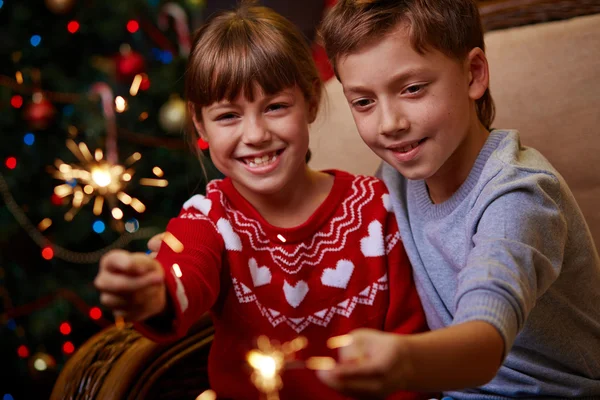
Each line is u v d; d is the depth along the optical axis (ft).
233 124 3.38
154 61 7.20
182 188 7.17
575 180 3.85
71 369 3.51
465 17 3.00
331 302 3.60
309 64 3.57
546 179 2.93
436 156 3.00
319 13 8.46
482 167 3.14
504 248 2.52
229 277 3.53
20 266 7.13
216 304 3.59
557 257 2.82
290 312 3.57
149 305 2.26
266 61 3.28
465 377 2.03
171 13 7.25
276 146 3.38
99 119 6.56
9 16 6.79
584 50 3.88
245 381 3.57
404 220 3.56
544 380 3.17
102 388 3.32
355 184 3.78
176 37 7.48
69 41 6.88
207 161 5.49
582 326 3.19
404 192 3.68
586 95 3.84
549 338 3.12
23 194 6.87
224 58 3.29
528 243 2.65
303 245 3.60
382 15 2.86
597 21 3.92
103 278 2.09
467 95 3.06
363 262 3.64
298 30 3.68
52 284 7.04
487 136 3.35
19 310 6.99
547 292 3.07
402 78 2.89
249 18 3.49
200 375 3.82
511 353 3.20
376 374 1.78
